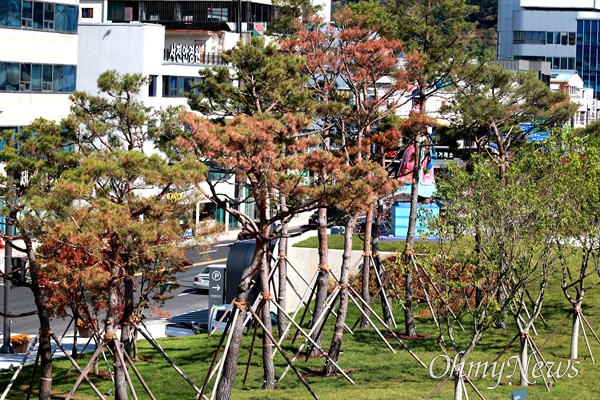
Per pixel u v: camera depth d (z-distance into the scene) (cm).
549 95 4522
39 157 3117
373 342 4041
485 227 3064
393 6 4366
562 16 16550
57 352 4206
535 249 3161
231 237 8306
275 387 3384
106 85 3394
